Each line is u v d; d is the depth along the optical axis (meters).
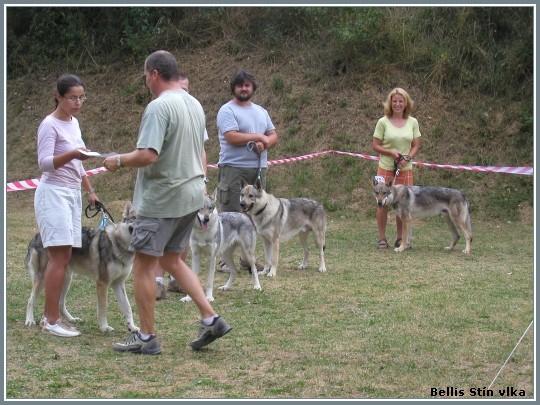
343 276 8.92
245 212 8.73
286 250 10.94
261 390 4.89
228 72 17.52
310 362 5.46
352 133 15.47
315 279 8.73
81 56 19.31
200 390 4.88
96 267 6.22
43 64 19.61
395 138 11.19
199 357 5.60
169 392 4.83
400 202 10.91
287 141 15.68
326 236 12.16
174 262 5.73
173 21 19.38
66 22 19.80
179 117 5.45
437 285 8.27
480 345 5.86
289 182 14.98
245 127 8.64
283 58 17.30
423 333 6.20
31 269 6.42
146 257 5.60
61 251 6.03
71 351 5.71
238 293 7.98
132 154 5.34
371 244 11.47
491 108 15.30
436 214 10.95
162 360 5.52
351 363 5.43
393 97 11.16
